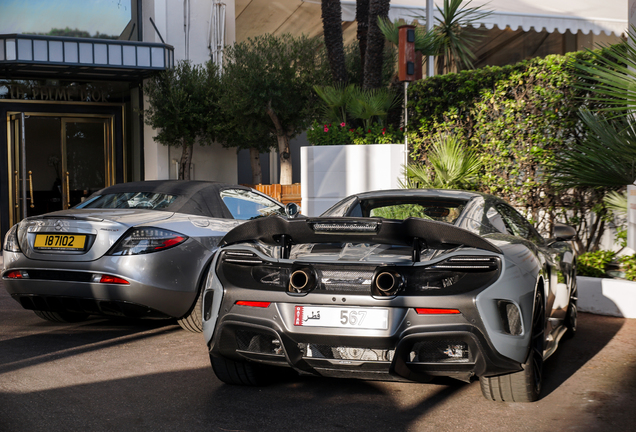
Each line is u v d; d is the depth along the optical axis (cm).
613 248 648
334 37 1028
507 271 290
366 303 285
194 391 342
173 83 1201
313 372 304
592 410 306
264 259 306
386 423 291
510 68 690
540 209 675
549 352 357
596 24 1113
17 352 428
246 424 290
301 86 1165
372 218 293
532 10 1080
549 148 659
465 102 743
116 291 433
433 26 939
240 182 1717
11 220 1243
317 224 295
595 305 572
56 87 1278
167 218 470
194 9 1291
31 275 457
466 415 300
